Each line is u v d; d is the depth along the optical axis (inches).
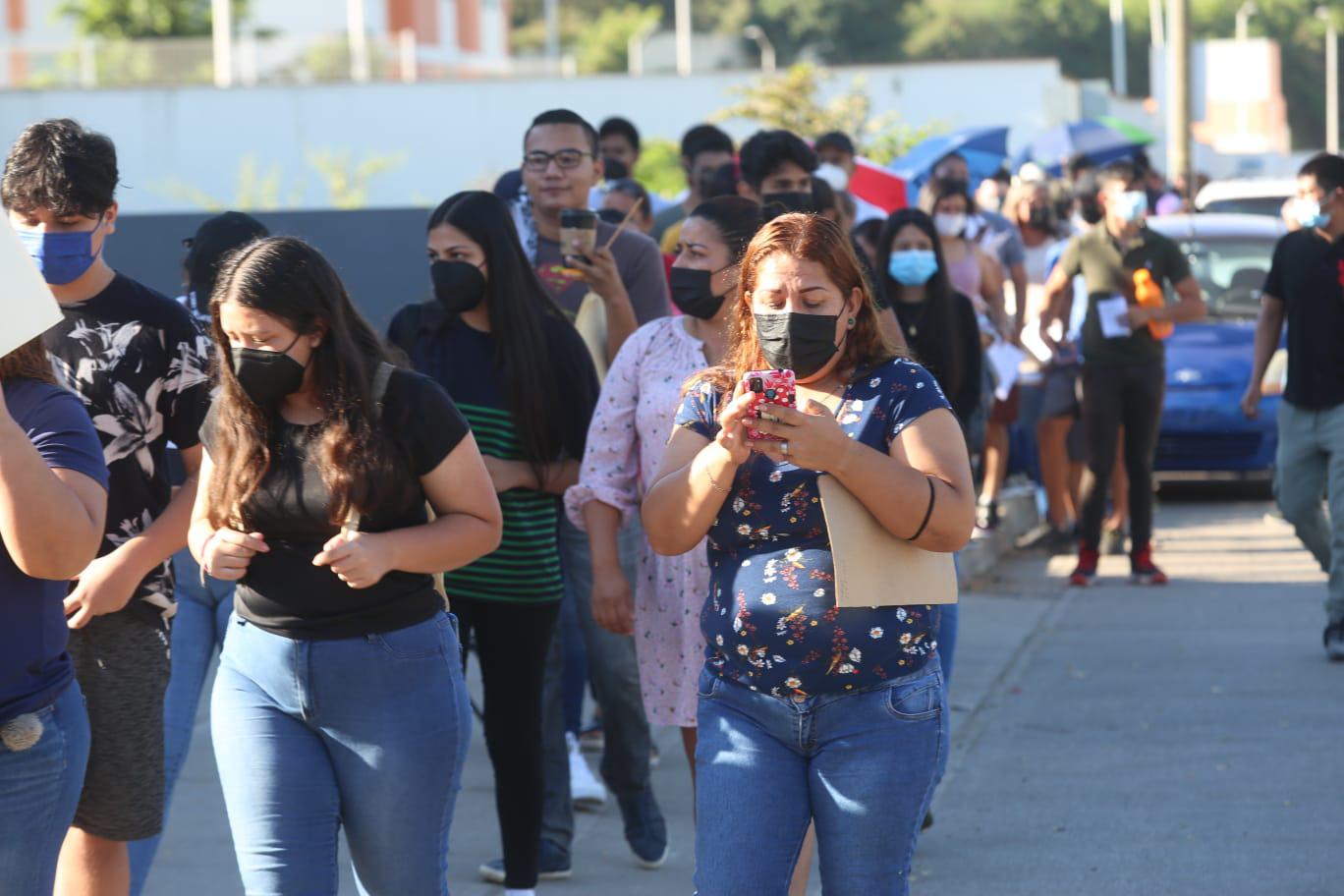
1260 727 727.7
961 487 354.0
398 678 378.6
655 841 573.6
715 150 936.9
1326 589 1029.2
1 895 343.9
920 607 358.6
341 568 365.1
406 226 937.5
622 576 504.4
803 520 355.6
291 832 376.2
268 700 380.8
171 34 5241.1
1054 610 991.6
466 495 387.2
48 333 420.5
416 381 385.7
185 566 494.0
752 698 359.6
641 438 492.7
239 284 368.5
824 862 360.8
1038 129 3287.4
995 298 1103.0
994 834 600.1
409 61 4035.4
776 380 342.0
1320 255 808.3
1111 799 636.1
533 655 510.0
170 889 558.3
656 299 657.6
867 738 353.7
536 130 665.6
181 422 434.9
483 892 554.3
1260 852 571.5
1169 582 1066.7
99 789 418.9
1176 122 2406.5
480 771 695.7
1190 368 1350.9
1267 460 1350.9
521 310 510.9
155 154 3408.0
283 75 3966.5
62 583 354.0
